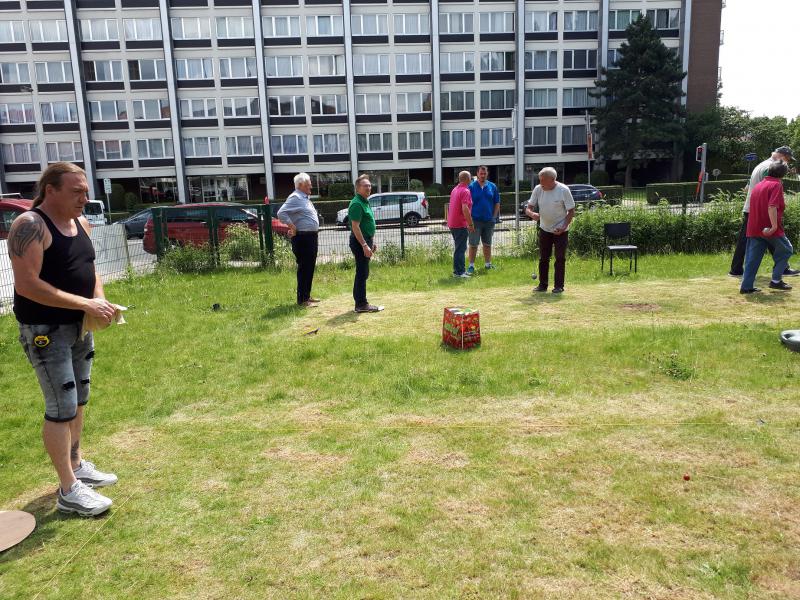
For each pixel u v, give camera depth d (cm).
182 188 4294
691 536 275
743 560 256
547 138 4519
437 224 1554
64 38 4109
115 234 1203
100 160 4250
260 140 4322
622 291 840
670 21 4431
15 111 4166
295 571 261
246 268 1284
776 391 443
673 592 239
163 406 460
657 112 4175
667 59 4122
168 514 310
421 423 411
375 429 404
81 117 4153
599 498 308
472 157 4494
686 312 694
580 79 4466
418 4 4300
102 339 671
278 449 381
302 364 553
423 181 4694
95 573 265
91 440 405
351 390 479
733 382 462
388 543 277
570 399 443
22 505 326
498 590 244
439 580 251
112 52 4150
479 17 4356
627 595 238
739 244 905
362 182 745
